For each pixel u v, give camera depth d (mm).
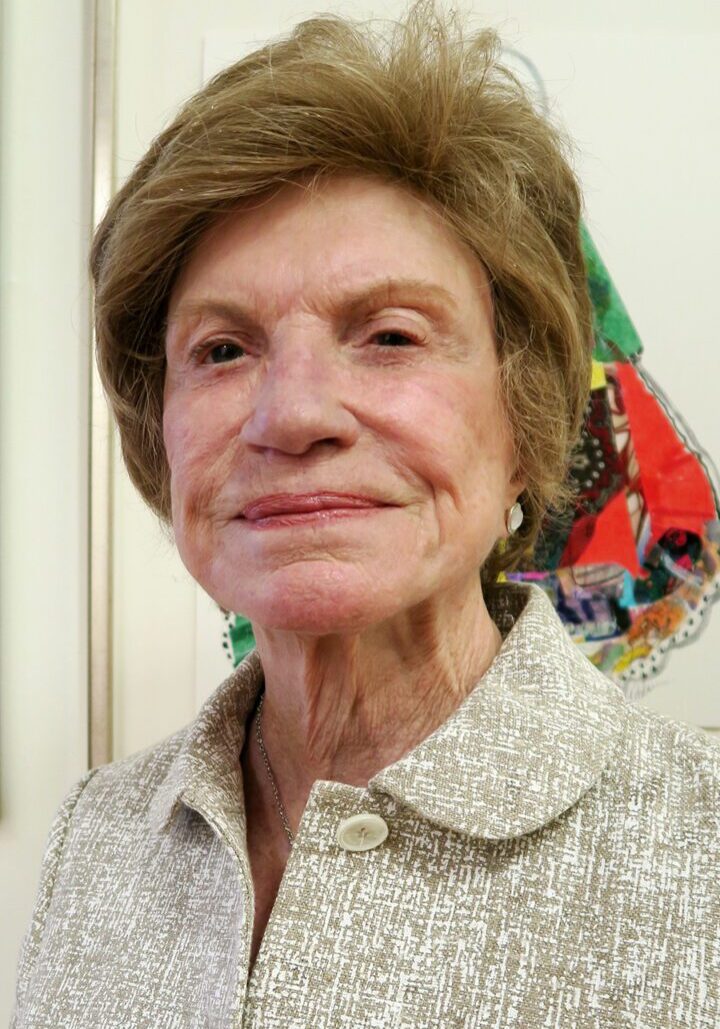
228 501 637
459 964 555
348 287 618
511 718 626
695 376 1092
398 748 698
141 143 1135
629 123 1103
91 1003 654
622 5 1113
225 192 622
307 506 606
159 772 821
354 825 593
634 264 1101
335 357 628
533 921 562
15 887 1159
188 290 676
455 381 640
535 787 588
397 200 639
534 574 1088
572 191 734
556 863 580
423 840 599
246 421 638
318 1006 555
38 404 1158
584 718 639
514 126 693
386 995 553
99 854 760
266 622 610
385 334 637
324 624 597
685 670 1076
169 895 700
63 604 1156
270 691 732
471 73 680
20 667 1159
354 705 691
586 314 762
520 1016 533
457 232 649
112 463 1123
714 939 528
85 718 1135
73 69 1161
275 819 731
